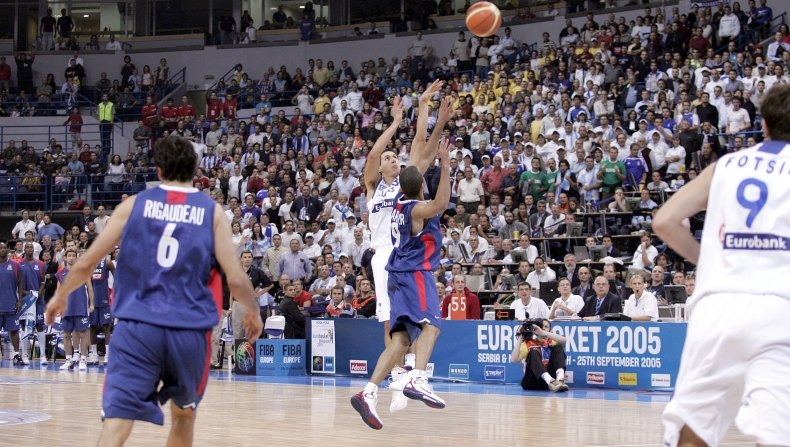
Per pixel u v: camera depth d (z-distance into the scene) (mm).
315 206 17172
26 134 25484
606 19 23031
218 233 3389
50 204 22266
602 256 12906
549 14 24688
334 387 10156
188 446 3537
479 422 6566
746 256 2646
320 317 12797
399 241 5828
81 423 6215
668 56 18875
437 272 13117
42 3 29562
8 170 23203
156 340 3223
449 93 20562
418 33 25078
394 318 5695
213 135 22984
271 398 8602
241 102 25047
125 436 3215
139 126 24344
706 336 2609
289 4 29250
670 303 10977
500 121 18344
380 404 8266
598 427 6211
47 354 16203
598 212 14250
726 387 2615
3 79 26922
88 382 10523
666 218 2809
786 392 2475
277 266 14875
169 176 3482
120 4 29797
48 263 16188
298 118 21766
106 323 14078
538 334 9805
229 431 5871
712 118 16219
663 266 12227
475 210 15859
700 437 2615
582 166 15977
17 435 5512
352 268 14688
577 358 10219
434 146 6680
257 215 17719
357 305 13016
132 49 28094
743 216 2674
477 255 14219
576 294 11570
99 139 25328
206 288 3375
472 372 11008
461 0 26891
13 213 22016
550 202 14641
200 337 3314
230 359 13266
